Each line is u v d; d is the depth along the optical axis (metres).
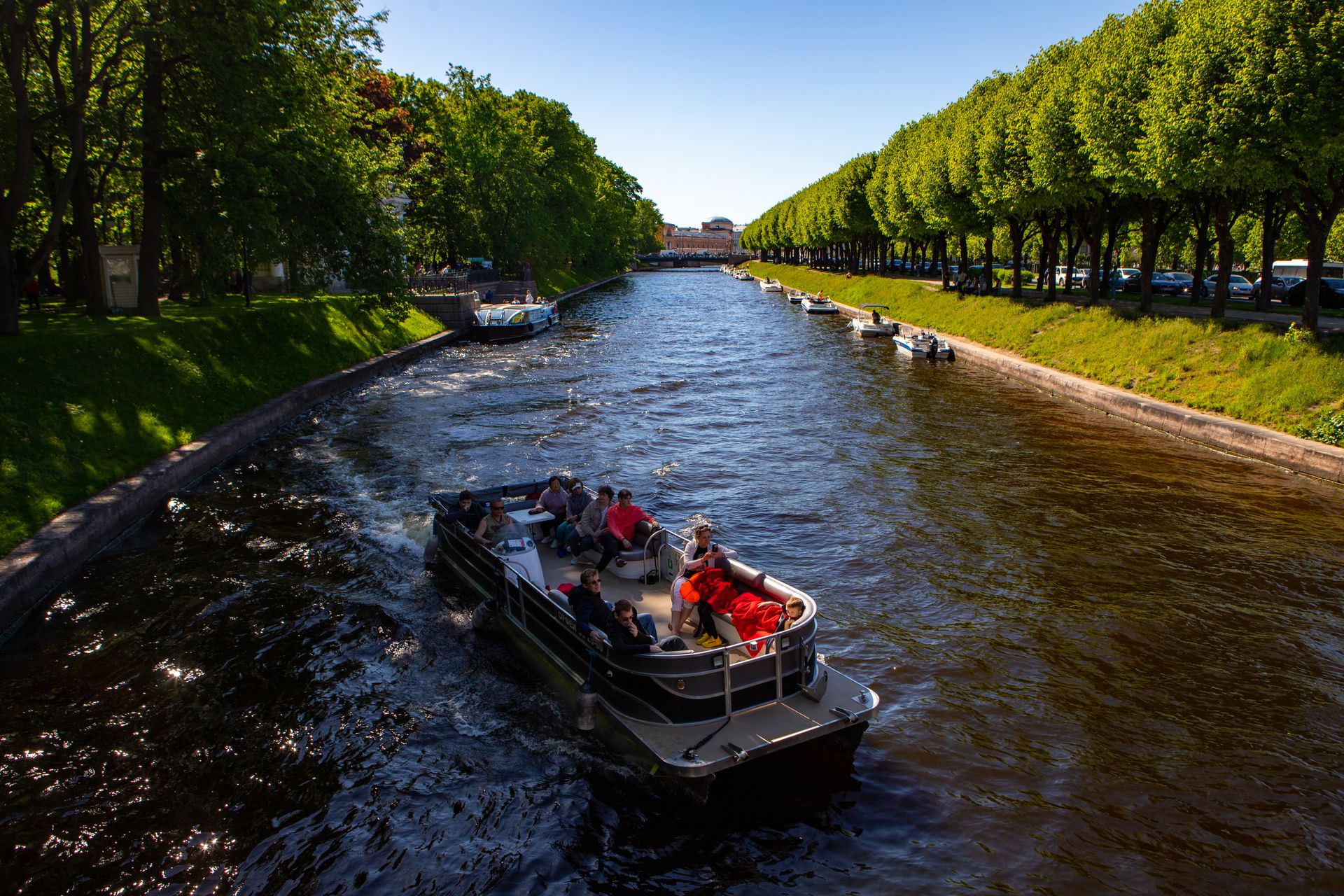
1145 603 11.48
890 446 20.59
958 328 42.12
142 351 20.89
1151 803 7.40
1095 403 25.17
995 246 90.81
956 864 6.64
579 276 109.81
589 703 8.06
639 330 51.41
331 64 26.94
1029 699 9.12
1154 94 23.61
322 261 29.66
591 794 7.55
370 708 8.99
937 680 9.52
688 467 18.73
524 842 6.94
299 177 24.64
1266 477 17.33
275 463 18.97
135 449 16.94
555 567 11.29
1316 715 8.78
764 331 50.47
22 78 18.66
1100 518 14.95
